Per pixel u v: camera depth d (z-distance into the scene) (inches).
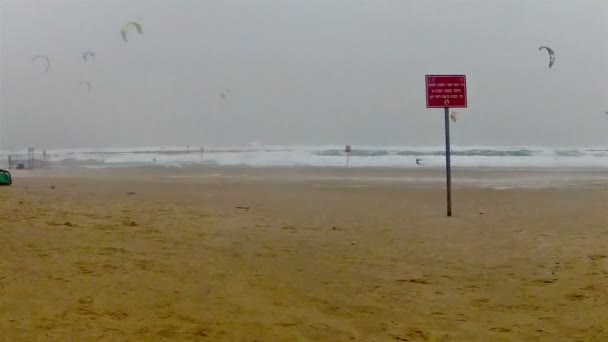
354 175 1285.7
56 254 288.4
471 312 205.2
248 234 383.2
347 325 187.2
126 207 534.3
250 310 200.7
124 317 185.5
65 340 159.3
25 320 176.7
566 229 409.1
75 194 693.3
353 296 226.2
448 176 497.0
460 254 317.4
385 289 238.5
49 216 446.3
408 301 219.8
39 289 216.5
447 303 217.3
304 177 1193.4
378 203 610.2
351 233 393.4
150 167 1812.3
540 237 372.5
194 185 916.0
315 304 213.0
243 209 538.9
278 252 319.6
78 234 357.1
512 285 246.5
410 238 372.5
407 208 557.3
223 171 1509.6
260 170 1566.2
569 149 3373.5
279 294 226.2
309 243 351.6
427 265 288.4
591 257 304.2
